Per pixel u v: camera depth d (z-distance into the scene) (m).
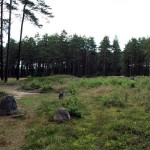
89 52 102.75
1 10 41.06
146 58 90.88
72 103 16.59
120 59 100.50
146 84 25.41
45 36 97.56
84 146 10.12
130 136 10.91
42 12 43.81
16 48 95.12
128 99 18.14
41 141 10.67
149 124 12.12
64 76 42.47
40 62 100.25
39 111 15.62
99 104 17.06
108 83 28.20
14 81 38.56
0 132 12.30
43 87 28.56
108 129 11.74
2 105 15.62
